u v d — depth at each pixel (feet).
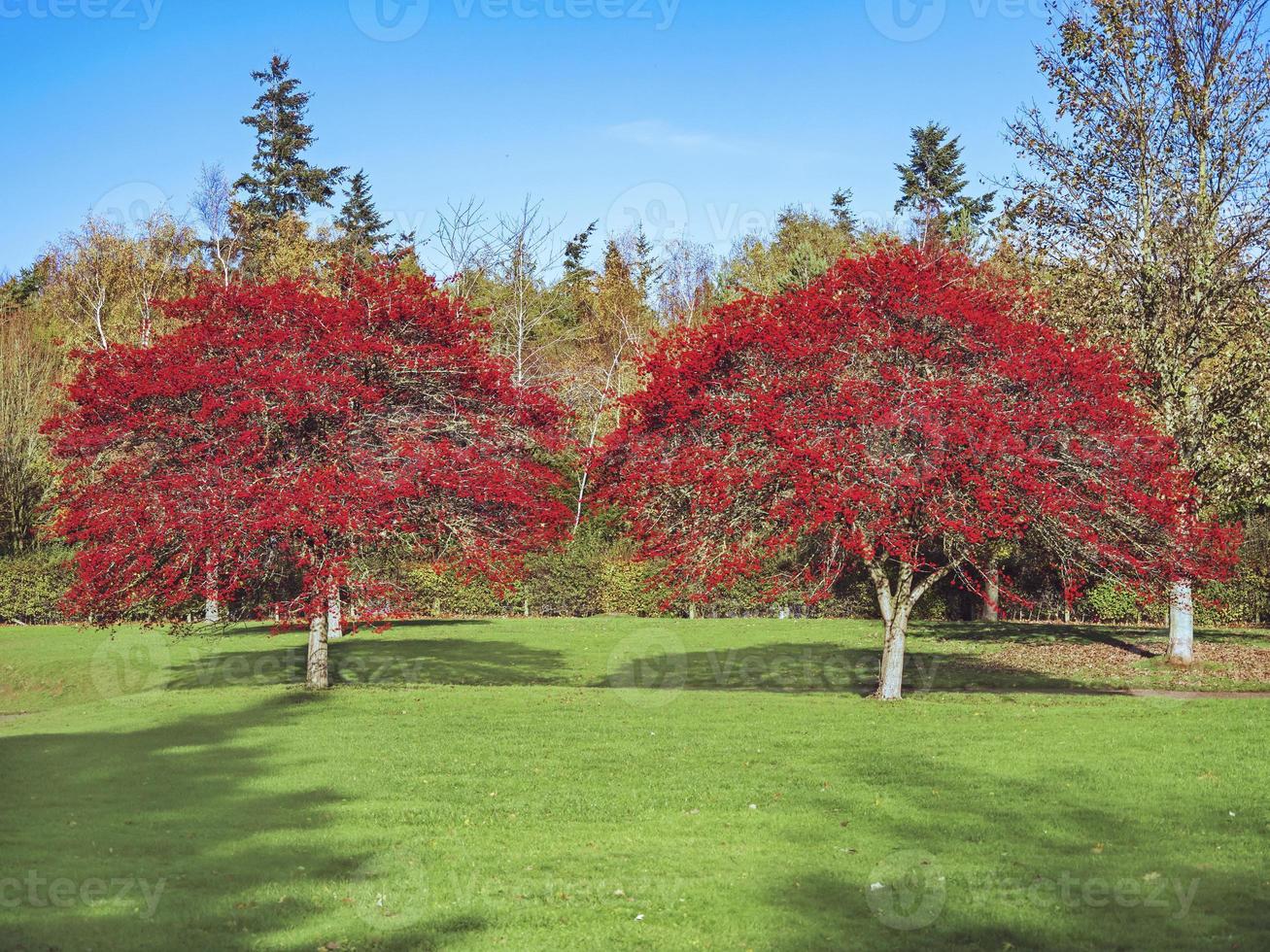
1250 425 69.72
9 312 149.38
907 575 57.26
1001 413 50.11
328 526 55.06
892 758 40.04
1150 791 34.24
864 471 49.52
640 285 175.94
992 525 51.47
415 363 59.67
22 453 119.34
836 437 49.85
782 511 51.13
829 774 37.70
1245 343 69.31
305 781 37.96
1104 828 30.40
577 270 185.98
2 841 30.19
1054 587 100.99
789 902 25.14
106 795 36.29
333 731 47.96
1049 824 30.86
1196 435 69.67
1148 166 73.05
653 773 38.42
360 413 58.44
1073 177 74.49
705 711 52.47
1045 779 36.06
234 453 55.67
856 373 51.83
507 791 36.14
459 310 63.57
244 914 24.32
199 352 58.70
